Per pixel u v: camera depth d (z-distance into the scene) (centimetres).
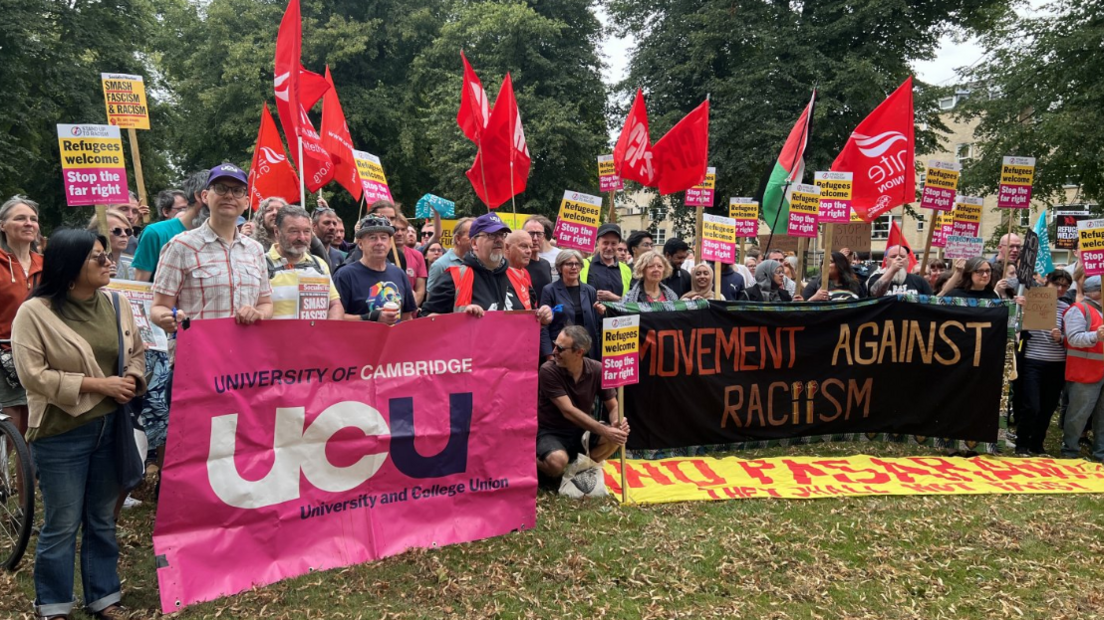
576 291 663
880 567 459
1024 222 2623
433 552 456
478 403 483
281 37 667
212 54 3328
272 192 824
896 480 632
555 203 3003
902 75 2522
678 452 699
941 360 735
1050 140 1948
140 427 413
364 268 554
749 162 2545
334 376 432
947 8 2600
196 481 389
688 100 2934
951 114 2495
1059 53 2038
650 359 689
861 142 823
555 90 3109
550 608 396
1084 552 490
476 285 585
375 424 447
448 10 3578
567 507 551
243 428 403
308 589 405
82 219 2733
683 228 3189
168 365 504
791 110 2564
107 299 367
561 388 578
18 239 509
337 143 822
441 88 3028
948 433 733
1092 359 698
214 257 421
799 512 554
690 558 462
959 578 449
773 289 979
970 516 547
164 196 703
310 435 425
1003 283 792
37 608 362
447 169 2988
